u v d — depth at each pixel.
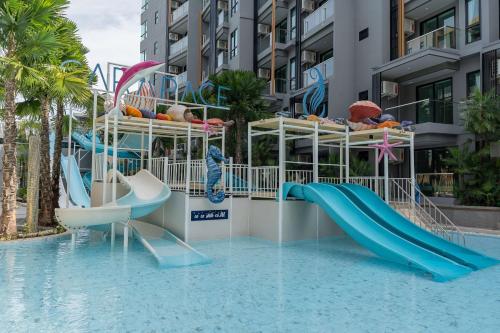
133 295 6.46
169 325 5.14
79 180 19.70
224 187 12.62
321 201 10.88
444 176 17.44
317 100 13.52
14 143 11.46
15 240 11.41
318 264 9.06
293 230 12.19
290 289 6.93
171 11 38.72
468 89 17.64
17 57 10.92
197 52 35.34
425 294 6.69
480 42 16.95
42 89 13.14
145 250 10.43
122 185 13.19
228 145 21.00
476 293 6.77
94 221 9.98
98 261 9.08
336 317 5.51
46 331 4.91
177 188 12.90
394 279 7.71
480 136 15.35
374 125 13.37
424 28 20.30
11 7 10.66
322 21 22.47
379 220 10.66
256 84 19.53
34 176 12.48
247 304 6.07
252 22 29.67
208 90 19.67
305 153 24.16
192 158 24.48
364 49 21.08
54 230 12.83
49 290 6.69
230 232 12.60
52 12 11.37
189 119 13.44
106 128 11.83
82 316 5.45
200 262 8.98
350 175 17.78
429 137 17.11
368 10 20.92
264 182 13.24
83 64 14.45
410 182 13.73
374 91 19.59
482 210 14.26
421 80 19.52
